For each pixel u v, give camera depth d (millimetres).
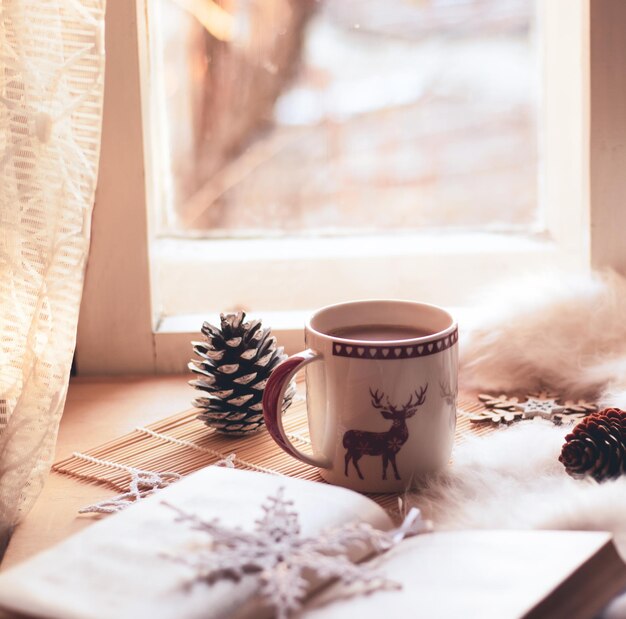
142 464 892
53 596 661
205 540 700
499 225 1230
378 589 679
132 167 1021
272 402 826
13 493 826
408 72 1230
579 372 968
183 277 1146
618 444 823
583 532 724
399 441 822
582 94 1037
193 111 1225
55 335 843
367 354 807
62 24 834
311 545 695
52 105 836
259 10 1219
